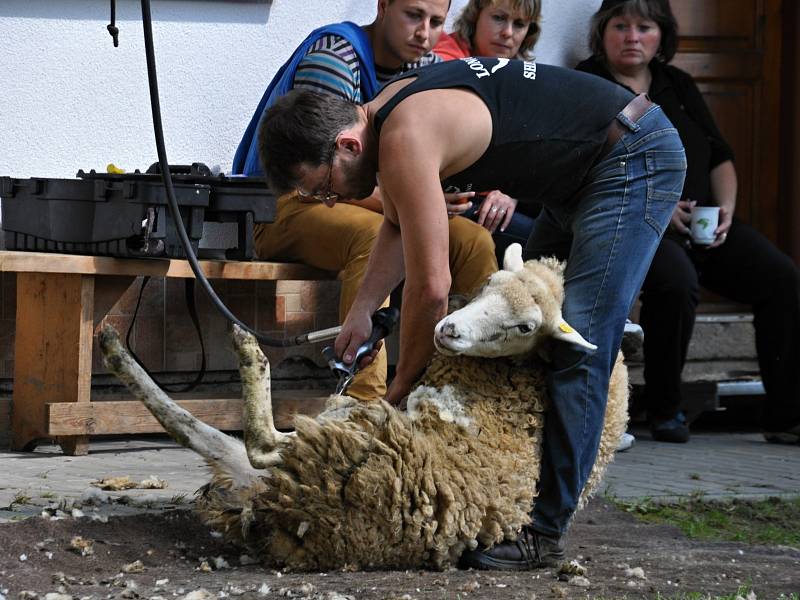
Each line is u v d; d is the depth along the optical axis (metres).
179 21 15.07
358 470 7.77
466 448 8.02
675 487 12.77
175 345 14.58
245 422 8.20
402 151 7.81
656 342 15.76
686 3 19.02
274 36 15.58
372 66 13.29
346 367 8.73
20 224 12.80
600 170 8.56
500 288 8.02
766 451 15.71
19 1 14.28
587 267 8.43
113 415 12.48
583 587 7.75
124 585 7.45
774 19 19.41
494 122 8.21
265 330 15.11
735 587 7.97
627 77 16.84
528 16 15.44
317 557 8.02
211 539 8.79
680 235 16.25
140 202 11.94
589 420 8.30
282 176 8.20
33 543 8.15
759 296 16.45
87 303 12.40
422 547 7.93
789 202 19.42
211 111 15.32
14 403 12.96
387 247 8.94
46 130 14.52
